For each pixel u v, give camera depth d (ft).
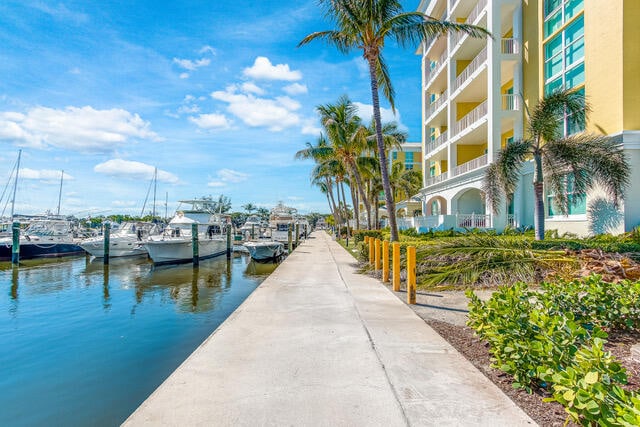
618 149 36.04
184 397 11.59
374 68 46.16
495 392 11.58
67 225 100.32
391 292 29.81
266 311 23.53
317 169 108.47
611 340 15.40
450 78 81.51
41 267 72.33
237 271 65.67
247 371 13.64
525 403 10.83
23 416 16.22
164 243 71.51
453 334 18.08
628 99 38.91
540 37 54.85
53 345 25.55
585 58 44.09
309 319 21.34
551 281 26.61
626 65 39.01
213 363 14.47
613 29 40.14
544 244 35.78
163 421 10.15
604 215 39.96
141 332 28.50
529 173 55.67
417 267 35.32
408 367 13.76
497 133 60.34
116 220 212.43
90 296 43.29
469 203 80.18
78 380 19.92
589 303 16.05
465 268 31.89
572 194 41.55
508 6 61.67
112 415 16.34
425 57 101.86
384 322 20.40
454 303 25.07
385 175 45.85
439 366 13.83
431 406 10.75
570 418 9.04
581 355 9.59
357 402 11.09
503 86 72.23
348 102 77.20
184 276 59.62
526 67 59.16
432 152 95.91
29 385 19.30
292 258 63.46
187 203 90.94
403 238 60.75
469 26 44.50
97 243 82.17
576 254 31.86
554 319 11.30
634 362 13.09
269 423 9.99
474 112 70.08
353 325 19.88
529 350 11.00
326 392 11.80
